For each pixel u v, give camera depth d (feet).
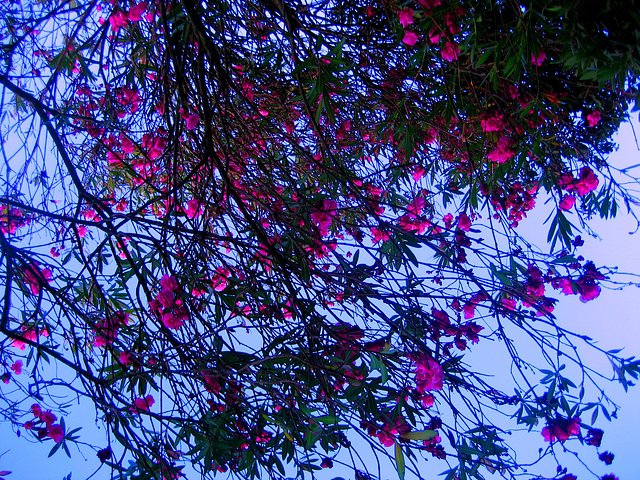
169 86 7.11
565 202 7.35
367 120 7.94
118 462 6.36
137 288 6.61
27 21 7.36
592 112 7.25
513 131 6.88
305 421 6.71
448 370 6.81
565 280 7.11
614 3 5.88
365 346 6.70
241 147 7.53
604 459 6.81
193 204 7.38
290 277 6.75
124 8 6.92
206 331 6.77
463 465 6.61
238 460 6.86
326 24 7.14
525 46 6.36
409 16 6.53
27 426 7.00
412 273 6.84
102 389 6.47
